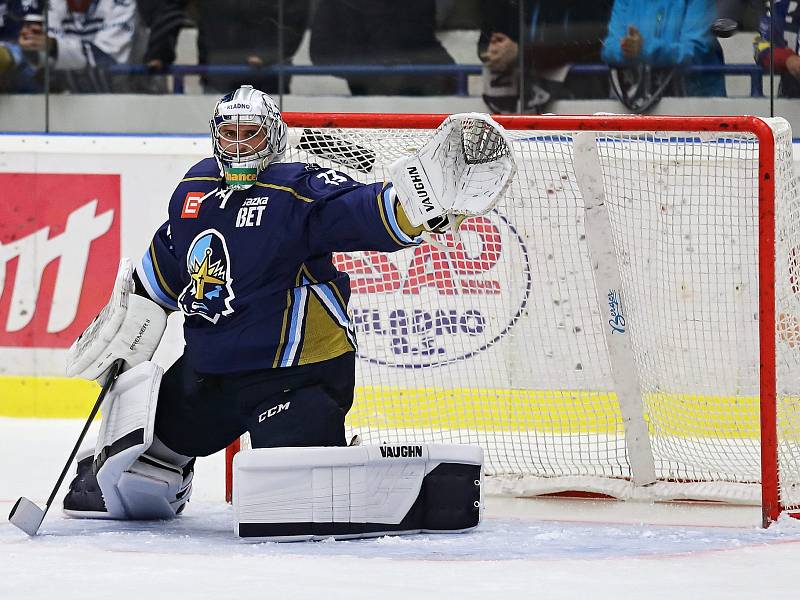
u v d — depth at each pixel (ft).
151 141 66.69
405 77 70.54
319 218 34.78
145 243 66.95
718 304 52.08
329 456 34.47
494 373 51.13
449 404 51.08
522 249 50.90
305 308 35.65
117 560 30.89
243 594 26.22
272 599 25.71
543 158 50.01
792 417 40.91
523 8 68.80
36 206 67.62
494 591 26.76
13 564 30.22
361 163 45.73
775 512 37.40
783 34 66.39
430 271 50.83
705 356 52.01
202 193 36.27
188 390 37.14
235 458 34.19
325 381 36.04
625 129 39.37
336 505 34.47
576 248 50.67
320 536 34.40
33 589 26.86
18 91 73.36
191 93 72.38
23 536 35.17
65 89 73.20
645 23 67.41
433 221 33.01
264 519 33.99
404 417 51.16
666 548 33.27
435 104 70.49
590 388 51.03
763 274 37.11
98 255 67.26
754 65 66.85
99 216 67.15
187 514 40.78
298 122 42.57
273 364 35.55
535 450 49.67
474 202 32.14
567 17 68.49
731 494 43.37
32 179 67.62
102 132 72.95
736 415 52.01
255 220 35.14
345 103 71.20
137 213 67.00
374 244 34.42
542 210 50.60
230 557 31.48
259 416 35.91
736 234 51.47
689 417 51.78
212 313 35.53
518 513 41.75
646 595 26.40
